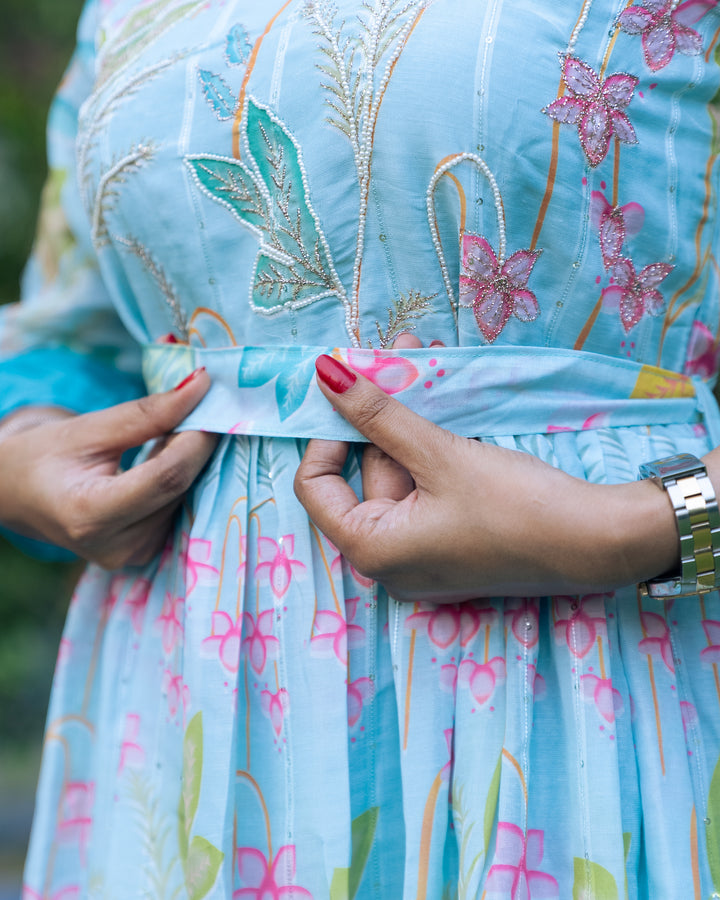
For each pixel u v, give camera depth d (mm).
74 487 808
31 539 1006
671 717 670
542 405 696
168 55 753
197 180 731
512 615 684
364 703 702
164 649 827
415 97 654
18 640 3156
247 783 718
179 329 823
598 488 623
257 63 703
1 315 1042
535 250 684
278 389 719
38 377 987
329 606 702
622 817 650
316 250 704
